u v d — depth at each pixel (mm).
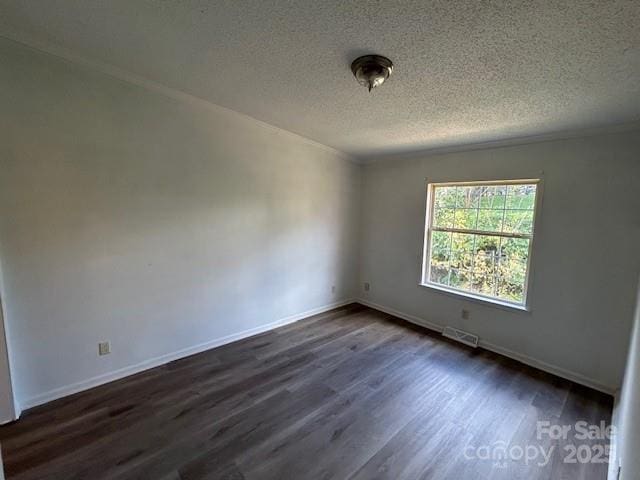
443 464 1737
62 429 1935
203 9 1493
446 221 3652
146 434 1910
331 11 1406
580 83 1835
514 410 2232
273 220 3500
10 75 1927
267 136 3332
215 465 1691
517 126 2629
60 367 2234
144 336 2631
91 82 2213
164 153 2611
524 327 2971
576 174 2617
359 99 2381
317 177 3930
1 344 1928
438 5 1290
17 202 1998
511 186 3080
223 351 3039
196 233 2869
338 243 4344
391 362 2910
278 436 1920
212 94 2586
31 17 1689
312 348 3160
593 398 2402
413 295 3951
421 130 2953
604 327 2506
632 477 915
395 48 1640
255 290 3408
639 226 2334
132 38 1833
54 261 2158
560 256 2727
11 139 1956
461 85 1995
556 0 1186
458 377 2672
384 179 4238
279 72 2080
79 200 2229
